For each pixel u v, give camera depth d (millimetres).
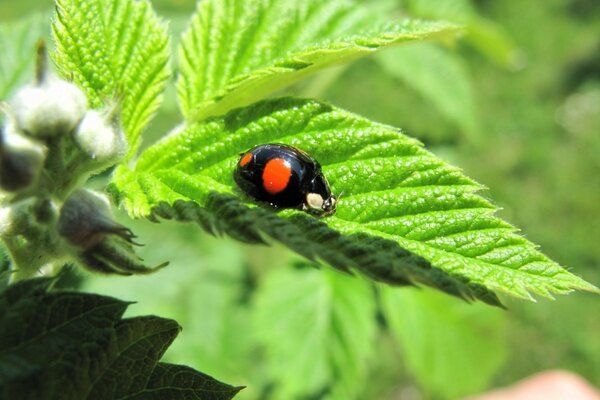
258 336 139
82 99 80
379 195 84
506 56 161
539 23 416
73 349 77
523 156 336
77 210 77
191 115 89
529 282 79
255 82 87
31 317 77
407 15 153
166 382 80
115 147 81
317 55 85
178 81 93
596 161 334
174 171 87
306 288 141
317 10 96
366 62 348
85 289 118
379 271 75
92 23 88
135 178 87
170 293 136
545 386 228
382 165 84
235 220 78
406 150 84
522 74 382
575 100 367
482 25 151
